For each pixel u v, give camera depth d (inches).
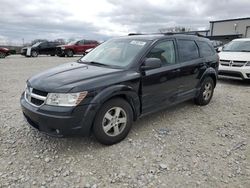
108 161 134.0
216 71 238.7
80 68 164.6
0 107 223.6
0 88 309.0
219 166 131.0
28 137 160.7
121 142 154.5
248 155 142.8
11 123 183.6
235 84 352.2
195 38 220.4
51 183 116.0
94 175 122.2
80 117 133.0
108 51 186.9
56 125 130.5
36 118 135.8
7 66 584.7
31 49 991.6
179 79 191.6
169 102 187.9
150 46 173.3
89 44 1015.0
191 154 142.6
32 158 136.4
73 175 122.0
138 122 187.9
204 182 117.7
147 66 159.8
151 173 124.0
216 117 203.3
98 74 148.8
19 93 281.4
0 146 148.9
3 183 115.0
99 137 144.6
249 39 393.1
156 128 177.2
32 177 120.1
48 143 153.0
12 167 127.9
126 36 203.5
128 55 171.0
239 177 121.8
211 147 151.5
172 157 138.9
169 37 192.1
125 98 155.9
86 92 134.2
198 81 216.4
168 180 118.8
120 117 153.6
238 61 337.7
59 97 131.5
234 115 209.6
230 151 146.9
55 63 672.4
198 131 174.4
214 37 1565.0
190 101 244.2
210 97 238.8
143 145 151.3
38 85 141.3
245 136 168.1
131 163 132.3
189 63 200.5
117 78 148.8
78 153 141.6
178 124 185.9
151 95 170.6
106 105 143.6
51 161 133.6
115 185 115.1
